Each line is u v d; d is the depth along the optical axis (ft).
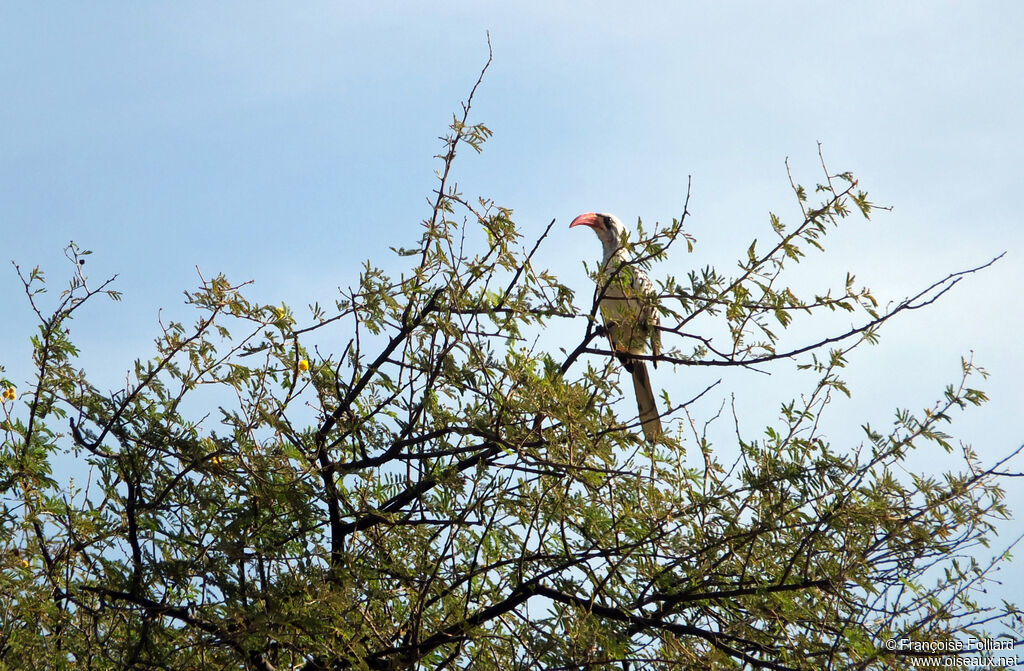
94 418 32.78
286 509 33.58
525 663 29.84
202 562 31.89
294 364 34.83
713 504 32.83
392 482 35.50
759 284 31.78
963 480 33.81
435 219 34.55
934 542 33.30
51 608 29.78
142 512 32.27
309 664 32.40
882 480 33.35
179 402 33.50
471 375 32.30
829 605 32.58
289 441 34.91
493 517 31.65
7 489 31.71
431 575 31.96
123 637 31.68
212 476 33.09
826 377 33.73
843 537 33.42
